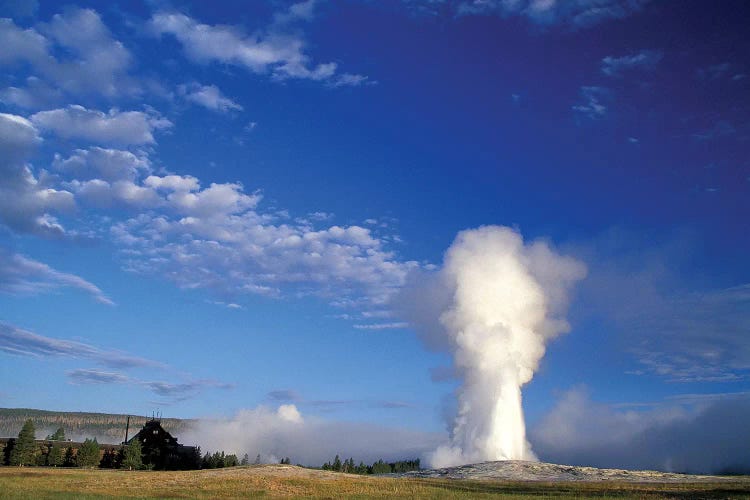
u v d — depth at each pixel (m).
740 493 71.00
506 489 79.00
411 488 76.00
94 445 162.12
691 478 97.94
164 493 68.81
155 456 166.25
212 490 72.19
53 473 95.56
